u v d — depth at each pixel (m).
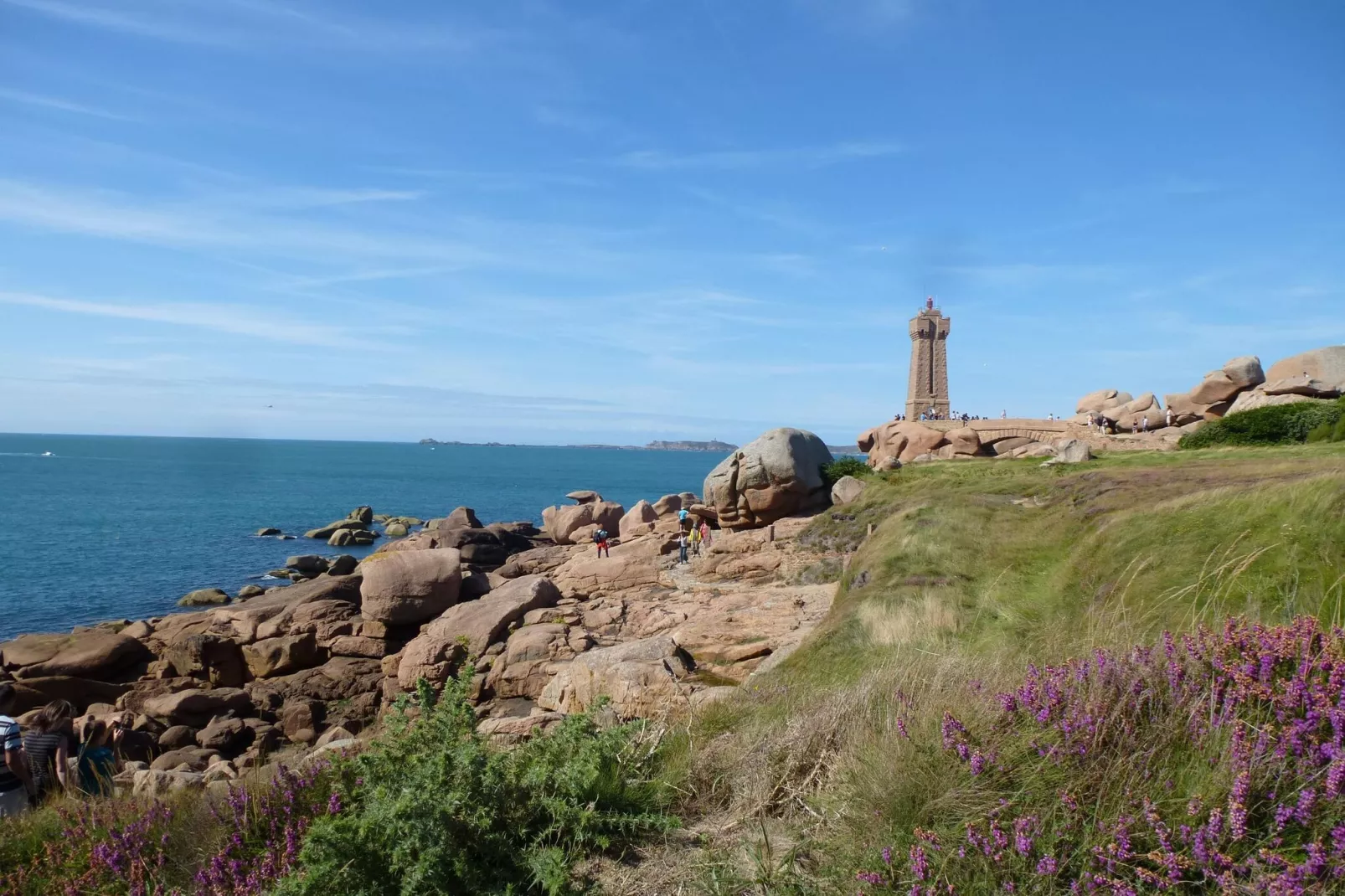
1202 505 13.44
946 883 3.63
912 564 17.31
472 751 4.62
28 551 62.53
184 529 79.88
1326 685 4.11
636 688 13.50
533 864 4.35
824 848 4.35
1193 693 4.42
